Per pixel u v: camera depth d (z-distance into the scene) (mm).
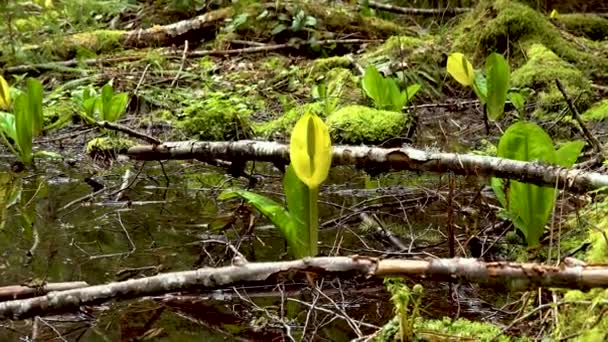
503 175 2094
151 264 2176
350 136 3676
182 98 4930
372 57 5605
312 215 1862
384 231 2424
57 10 6488
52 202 2900
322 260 1539
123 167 3553
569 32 6273
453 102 4941
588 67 5289
